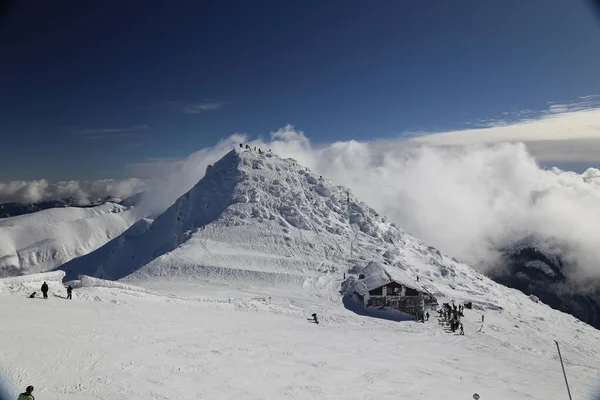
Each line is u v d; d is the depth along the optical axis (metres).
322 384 31.03
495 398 32.94
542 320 81.75
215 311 52.84
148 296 52.75
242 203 131.00
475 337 57.97
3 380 22.72
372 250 110.00
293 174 154.62
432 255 122.81
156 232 158.00
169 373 28.28
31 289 44.81
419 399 30.66
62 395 22.25
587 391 37.59
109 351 30.00
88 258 176.62
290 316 58.06
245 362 33.22
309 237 113.38
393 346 46.47
